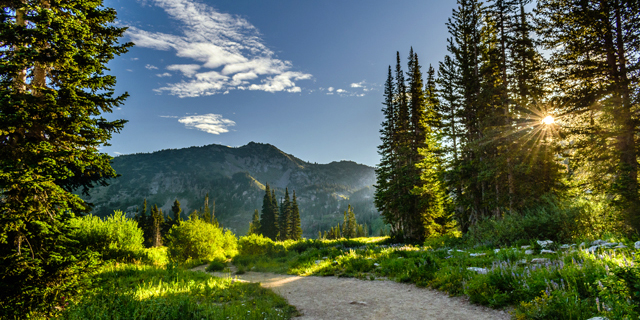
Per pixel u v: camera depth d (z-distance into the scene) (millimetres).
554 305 4922
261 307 7273
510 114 19062
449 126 26406
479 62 24266
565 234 11844
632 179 12367
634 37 13594
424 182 28969
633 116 13188
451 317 5980
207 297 8469
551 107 17375
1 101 6371
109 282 9430
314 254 19656
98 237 17797
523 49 18922
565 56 16234
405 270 10812
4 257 6141
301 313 7219
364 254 16703
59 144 7750
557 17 16172
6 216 6195
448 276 8516
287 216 85125
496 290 6473
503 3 20109
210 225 23969
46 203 7090
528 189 17375
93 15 8680
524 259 8742
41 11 7105
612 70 14273
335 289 9836
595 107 14461
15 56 6770
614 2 13906
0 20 7191
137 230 20531
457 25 26344
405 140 31359
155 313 6324
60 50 7434
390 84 34875
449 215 28359
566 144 15828
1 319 5840
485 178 19250
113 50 9266
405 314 6508
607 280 4215
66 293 6730
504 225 14461
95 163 8117
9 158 6348
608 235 10570
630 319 3645
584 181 15109
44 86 7750
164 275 11773
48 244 7266
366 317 6551
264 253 23531
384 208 31719
